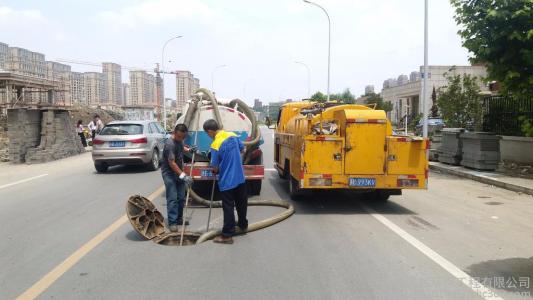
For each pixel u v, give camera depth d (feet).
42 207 29.76
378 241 21.01
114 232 22.86
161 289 15.08
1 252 19.58
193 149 24.61
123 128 48.55
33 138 64.64
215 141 21.25
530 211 28.35
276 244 20.56
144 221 22.11
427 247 20.02
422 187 27.73
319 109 31.55
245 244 20.62
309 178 27.37
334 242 20.85
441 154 53.67
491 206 29.99
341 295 14.52
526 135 46.21
